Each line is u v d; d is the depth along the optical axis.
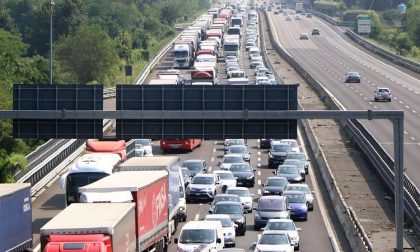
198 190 103.25
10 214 63.41
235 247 81.06
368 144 125.69
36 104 89.06
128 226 61.88
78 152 132.88
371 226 91.12
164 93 88.56
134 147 125.69
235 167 114.50
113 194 66.19
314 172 123.06
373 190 109.25
